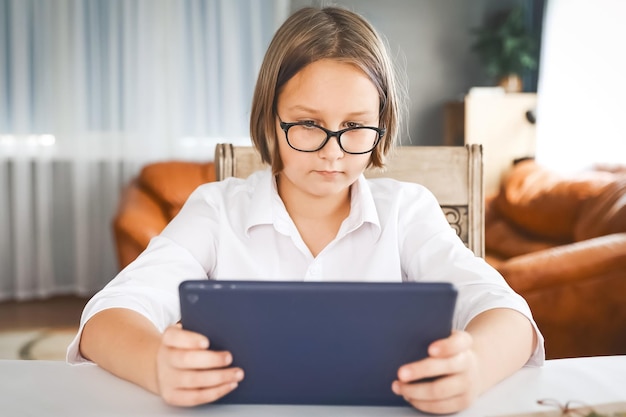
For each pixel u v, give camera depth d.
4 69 4.32
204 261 1.10
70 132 4.43
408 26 5.09
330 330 0.64
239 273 1.10
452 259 1.04
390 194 1.16
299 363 0.66
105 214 4.53
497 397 0.73
